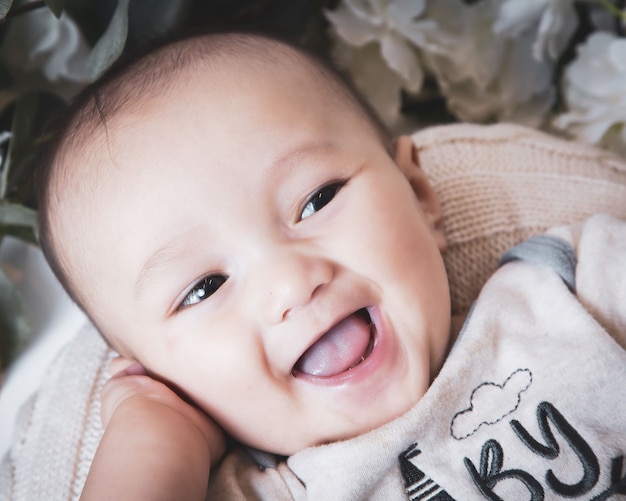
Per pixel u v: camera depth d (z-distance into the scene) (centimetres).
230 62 87
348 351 81
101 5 120
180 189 79
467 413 80
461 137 113
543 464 76
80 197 84
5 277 115
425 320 82
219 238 78
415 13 125
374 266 80
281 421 82
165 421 80
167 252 79
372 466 78
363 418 81
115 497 73
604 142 130
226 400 82
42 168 91
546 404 78
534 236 95
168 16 108
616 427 77
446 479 77
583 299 85
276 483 82
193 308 81
